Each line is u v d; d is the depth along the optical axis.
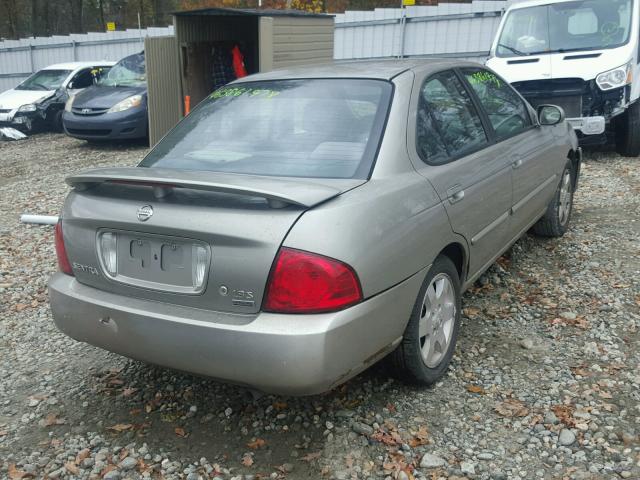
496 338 4.16
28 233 7.32
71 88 16.80
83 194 3.27
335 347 2.71
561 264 5.34
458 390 3.57
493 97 4.59
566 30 9.74
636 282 4.89
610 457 2.98
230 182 2.79
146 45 11.88
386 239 2.94
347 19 16.44
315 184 2.94
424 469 2.95
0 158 13.52
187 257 2.88
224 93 4.04
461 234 3.64
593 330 4.21
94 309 3.11
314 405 3.46
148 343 2.96
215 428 3.32
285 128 3.54
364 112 3.46
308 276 2.67
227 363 2.76
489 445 3.11
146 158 3.76
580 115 9.02
